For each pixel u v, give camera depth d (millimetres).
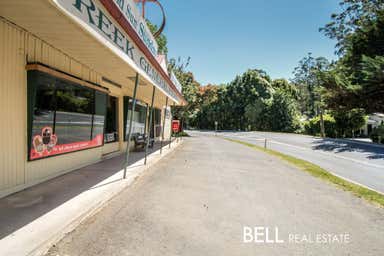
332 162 11391
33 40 4617
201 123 66250
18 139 4445
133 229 3330
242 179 6590
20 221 3225
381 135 20500
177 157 10227
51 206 3787
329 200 5082
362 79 18906
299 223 3826
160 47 23594
